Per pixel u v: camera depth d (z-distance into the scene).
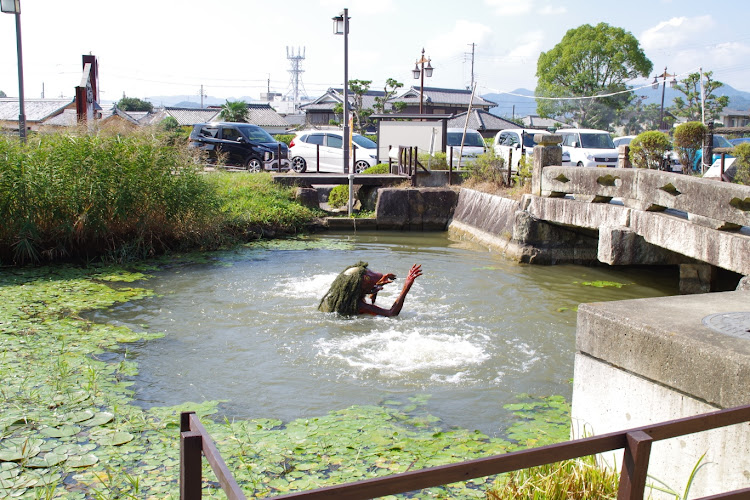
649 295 9.24
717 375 3.15
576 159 20.12
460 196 16.17
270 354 6.59
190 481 2.26
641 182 8.61
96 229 11.20
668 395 3.44
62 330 7.25
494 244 12.98
